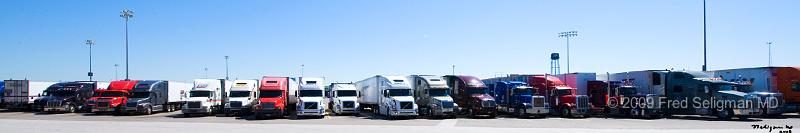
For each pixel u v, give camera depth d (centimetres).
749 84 3169
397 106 3027
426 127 2416
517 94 3347
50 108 3794
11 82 4112
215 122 2773
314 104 3142
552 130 2220
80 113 3834
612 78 3722
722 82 3055
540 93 3519
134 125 2534
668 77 3259
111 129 2305
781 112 2995
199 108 3356
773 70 3272
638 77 3456
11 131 2214
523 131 2189
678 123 2642
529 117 3219
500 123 2669
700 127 2369
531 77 3675
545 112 3189
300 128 2348
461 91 3369
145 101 3606
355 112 3450
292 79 3619
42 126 2466
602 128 2322
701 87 3073
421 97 3372
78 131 2214
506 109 3425
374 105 3612
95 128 2356
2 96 4125
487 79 4156
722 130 2195
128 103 3544
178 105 4316
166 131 2216
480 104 3219
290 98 3491
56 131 2211
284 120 2945
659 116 3155
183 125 2536
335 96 3575
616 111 3309
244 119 3045
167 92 3994
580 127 2388
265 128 2348
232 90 3406
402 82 3281
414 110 3038
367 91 3806
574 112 3197
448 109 3081
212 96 3519
